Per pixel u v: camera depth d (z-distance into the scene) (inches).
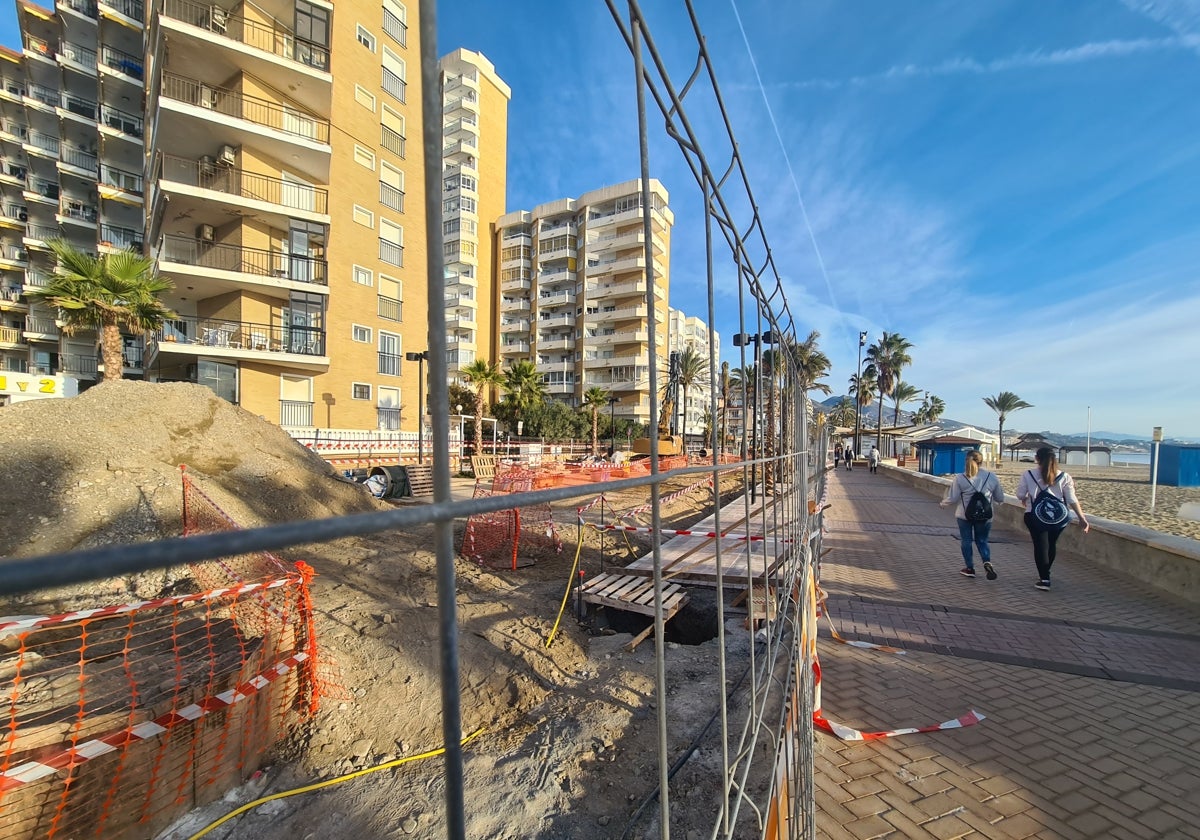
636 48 39.8
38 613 182.2
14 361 1502.2
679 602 204.8
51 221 1486.2
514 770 125.3
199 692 125.1
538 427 1683.1
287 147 771.4
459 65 2090.3
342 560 265.0
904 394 2564.0
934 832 106.9
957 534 402.0
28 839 100.1
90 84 1387.8
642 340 1967.3
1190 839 105.3
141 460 280.2
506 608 219.5
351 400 914.7
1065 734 136.9
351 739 142.5
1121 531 287.0
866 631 201.0
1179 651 184.2
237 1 751.1
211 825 116.3
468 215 2091.5
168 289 616.7
